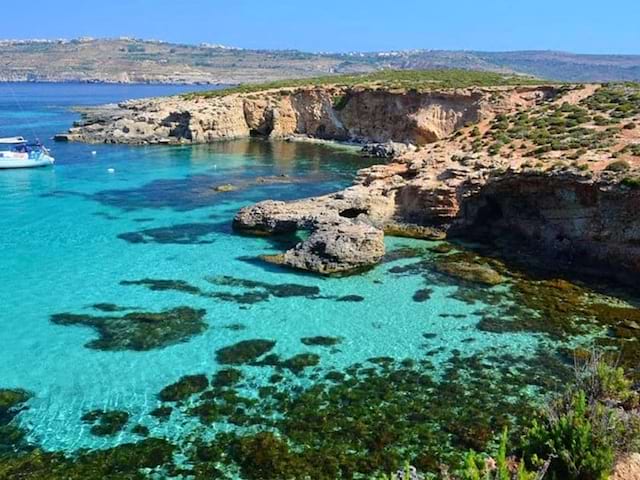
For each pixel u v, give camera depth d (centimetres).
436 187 4644
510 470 1570
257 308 3328
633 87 6862
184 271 3903
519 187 4356
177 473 1973
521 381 2573
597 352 2761
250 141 10681
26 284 3659
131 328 3067
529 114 6328
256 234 4703
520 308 3338
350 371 2661
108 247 4391
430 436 2172
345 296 3516
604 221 3816
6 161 7350
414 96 9925
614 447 1566
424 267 3997
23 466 2003
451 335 3019
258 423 2253
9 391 2467
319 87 11156
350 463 2014
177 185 6638
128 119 10956
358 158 8881
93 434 2188
